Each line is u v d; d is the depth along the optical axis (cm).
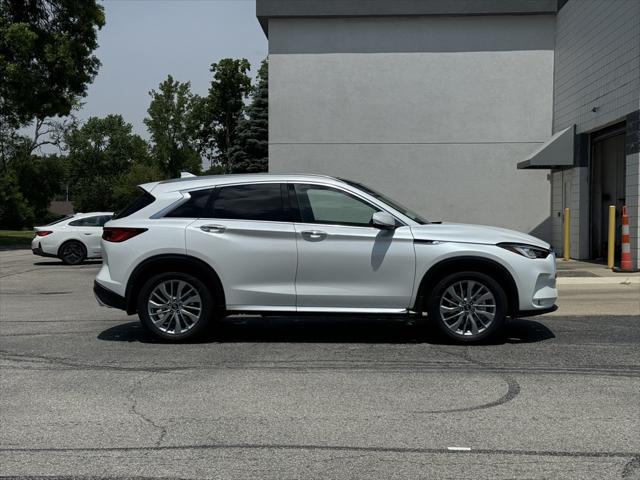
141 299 728
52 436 445
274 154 1945
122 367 629
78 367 630
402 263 700
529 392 536
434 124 1917
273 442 431
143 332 805
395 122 1923
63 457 408
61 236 1920
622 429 450
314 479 373
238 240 714
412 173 1925
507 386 554
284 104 1936
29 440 438
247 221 721
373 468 387
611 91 1457
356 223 716
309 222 717
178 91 8069
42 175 4997
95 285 744
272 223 718
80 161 10156
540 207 1909
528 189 1908
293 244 709
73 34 3025
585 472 379
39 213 6850
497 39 1898
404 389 548
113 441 435
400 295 705
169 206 736
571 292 1092
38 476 379
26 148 4881
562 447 418
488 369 610
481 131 1909
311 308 712
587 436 437
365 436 440
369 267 704
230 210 729
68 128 5353
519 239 709
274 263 710
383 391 543
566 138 1677
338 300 709
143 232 724
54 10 2969
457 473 379
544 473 378
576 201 1686
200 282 721
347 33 1919
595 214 1669
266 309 717
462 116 1911
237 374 600
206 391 546
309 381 574
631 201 1353
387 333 790
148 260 721
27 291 1284
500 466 388
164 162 8125
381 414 485
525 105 1898
